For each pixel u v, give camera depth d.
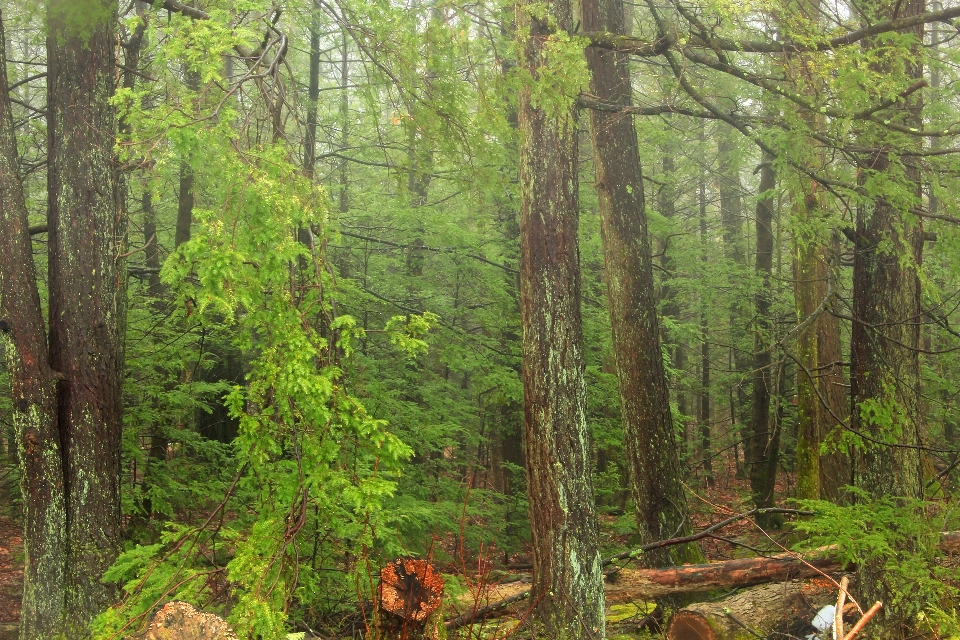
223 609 4.16
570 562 4.71
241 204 3.36
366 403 7.25
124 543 5.25
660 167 15.41
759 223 13.38
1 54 5.00
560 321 4.80
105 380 5.14
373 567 4.62
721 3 4.44
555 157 4.88
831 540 5.16
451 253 10.09
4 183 4.89
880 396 5.38
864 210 5.52
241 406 3.91
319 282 3.84
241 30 3.48
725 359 19.61
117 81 5.34
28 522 4.93
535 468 4.80
